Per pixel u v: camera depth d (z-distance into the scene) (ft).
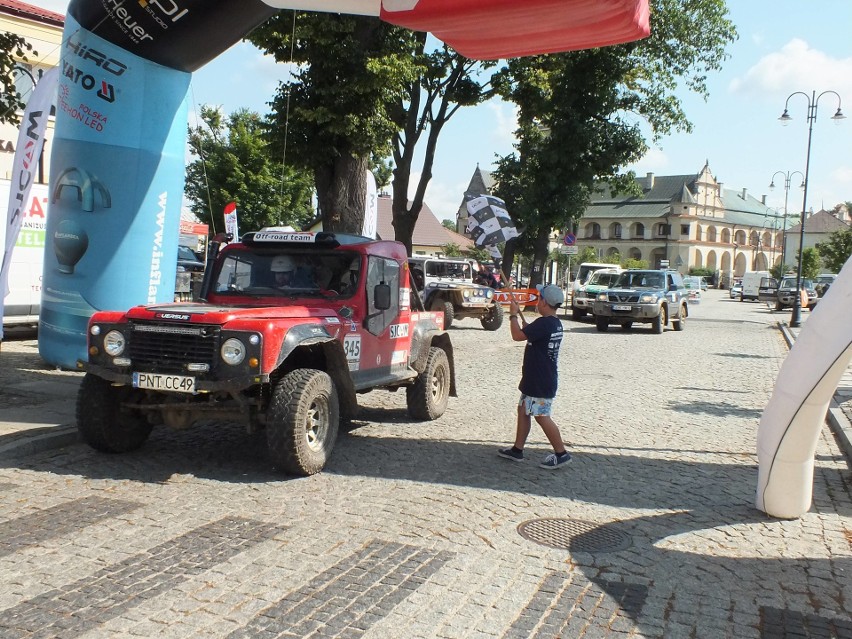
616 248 414.41
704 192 404.98
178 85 34.65
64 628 12.31
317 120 48.21
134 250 35.09
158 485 20.59
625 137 90.89
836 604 14.53
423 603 13.83
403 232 81.61
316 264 25.99
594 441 28.22
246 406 21.11
